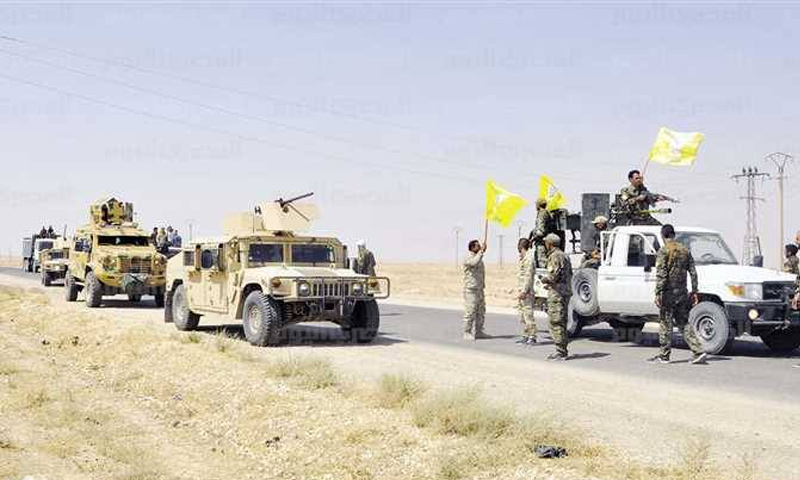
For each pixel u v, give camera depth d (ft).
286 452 25.72
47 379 39.50
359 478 22.66
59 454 26.13
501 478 21.58
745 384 36.22
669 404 31.19
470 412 26.21
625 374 39.06
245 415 30.48
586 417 28.48
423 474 22.35
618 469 21.83
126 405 33.94
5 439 27.68
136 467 24.66
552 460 22.85
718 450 24.12
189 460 25.84
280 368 36.76
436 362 42.22
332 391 32.99
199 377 37.50
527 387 34.50
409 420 27.50
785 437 25.85
